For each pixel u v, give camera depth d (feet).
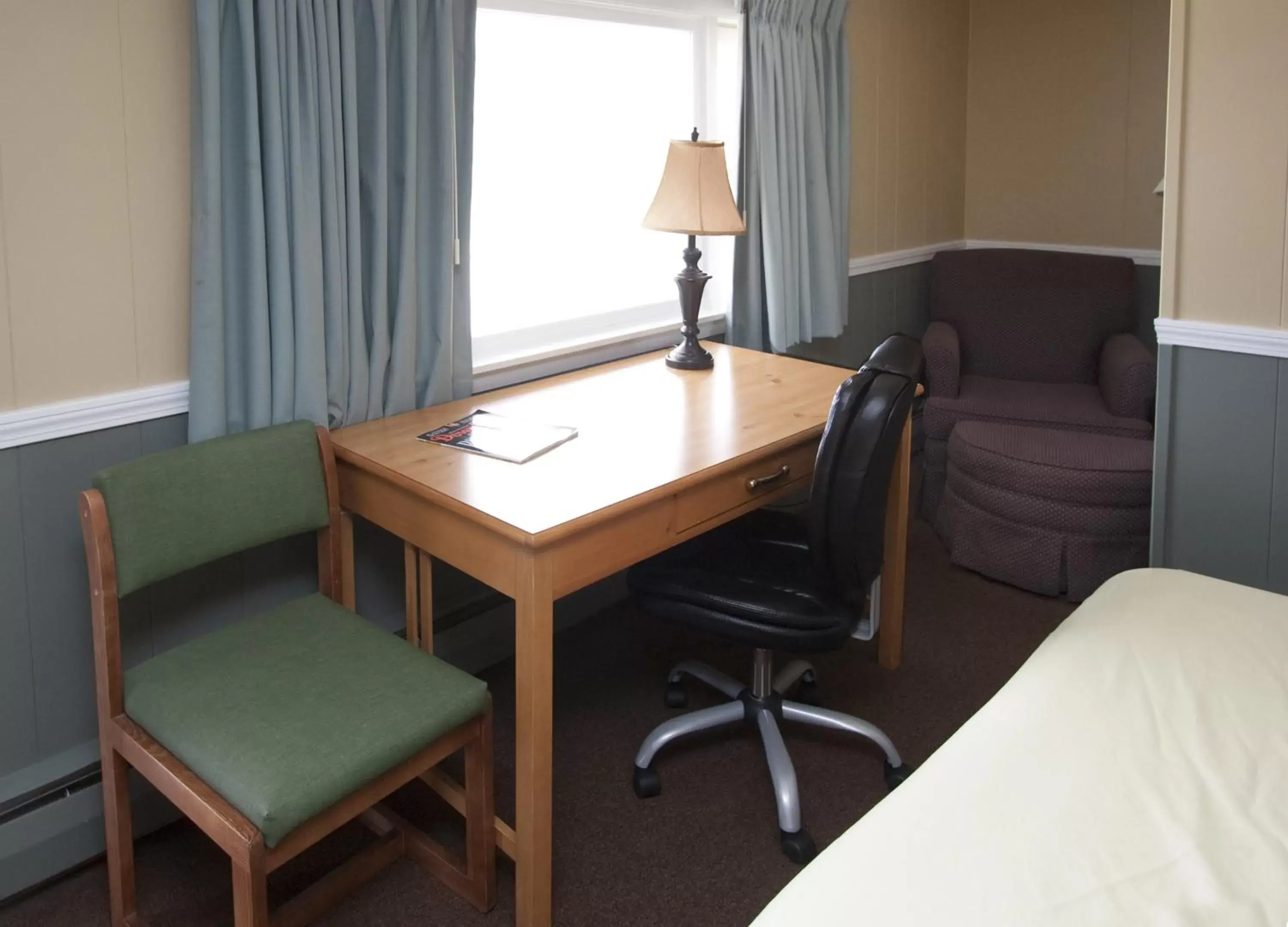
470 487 6.16
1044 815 3.82
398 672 5.81
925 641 9.42
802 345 11.94
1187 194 8.15
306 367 6.90
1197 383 8.40
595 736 7.97
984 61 14.19
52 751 6.54
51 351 6.12
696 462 6.63
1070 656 4.99
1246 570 8.48
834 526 6.28
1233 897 3.38
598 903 6.27
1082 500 9.79
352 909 6.20
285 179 6.62
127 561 5.66
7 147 5.77
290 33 6.48
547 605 5.78
